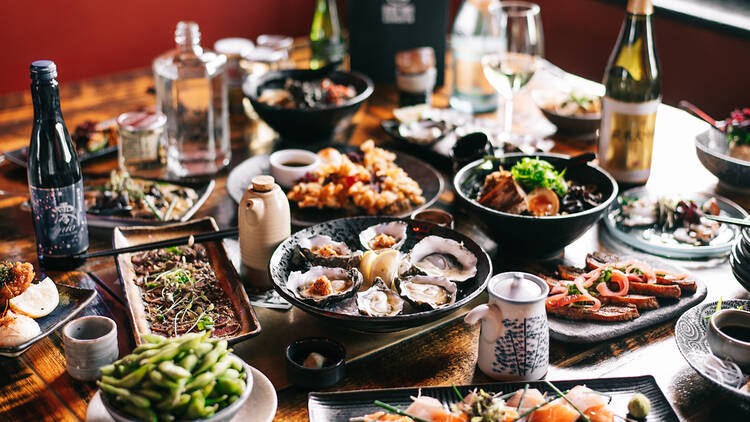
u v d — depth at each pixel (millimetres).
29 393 1273
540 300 1262
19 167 1774
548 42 2984
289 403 1266
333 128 1844
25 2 2725
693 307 1373
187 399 1156
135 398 1151
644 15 1646
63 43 2852
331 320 1315
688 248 1525
